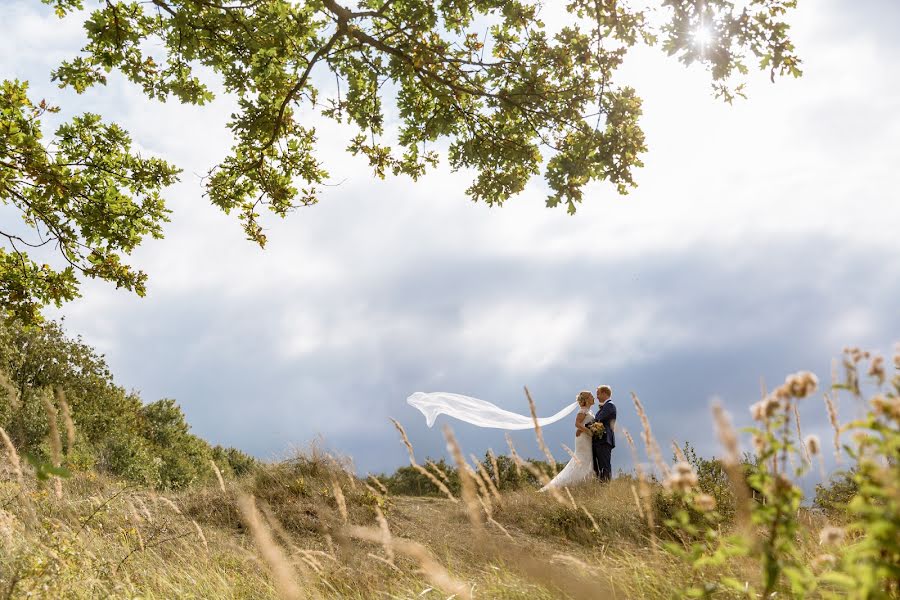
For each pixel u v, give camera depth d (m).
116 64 9.13
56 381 22.09
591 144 8.80
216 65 9.59
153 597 4.32
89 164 10.42
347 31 8.81
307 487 8.66
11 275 10.68
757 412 1.64
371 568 4.55
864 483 1.41
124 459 19.09
